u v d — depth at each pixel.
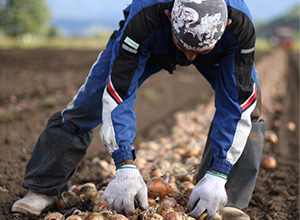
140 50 2.25
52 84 10.29
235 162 2.54
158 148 4.84
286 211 3.18
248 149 2.60
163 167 3.62
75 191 2.97
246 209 3.18
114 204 2.14
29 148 4.78
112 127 2.16
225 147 2.31
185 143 5.04
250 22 2.23
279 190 3.71
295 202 3.33
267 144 5.44
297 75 16.25
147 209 2.20
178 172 3.54
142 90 10.31
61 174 2.79
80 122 2.66
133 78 2.27
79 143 2.75
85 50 22.25
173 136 5.50
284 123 6.99
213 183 2.27
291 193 3.59
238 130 2.32
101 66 2.53
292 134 6.28
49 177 2.79
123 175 2.13
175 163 3.82
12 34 55.66
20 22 54.88
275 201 3.41
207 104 8.57
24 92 8.88
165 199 2.63
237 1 2.24
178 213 2.22
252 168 2.64
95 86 2.53
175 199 2.75
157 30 2.22
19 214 2.73
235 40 2.23
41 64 14.71
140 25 2.19
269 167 4.27
